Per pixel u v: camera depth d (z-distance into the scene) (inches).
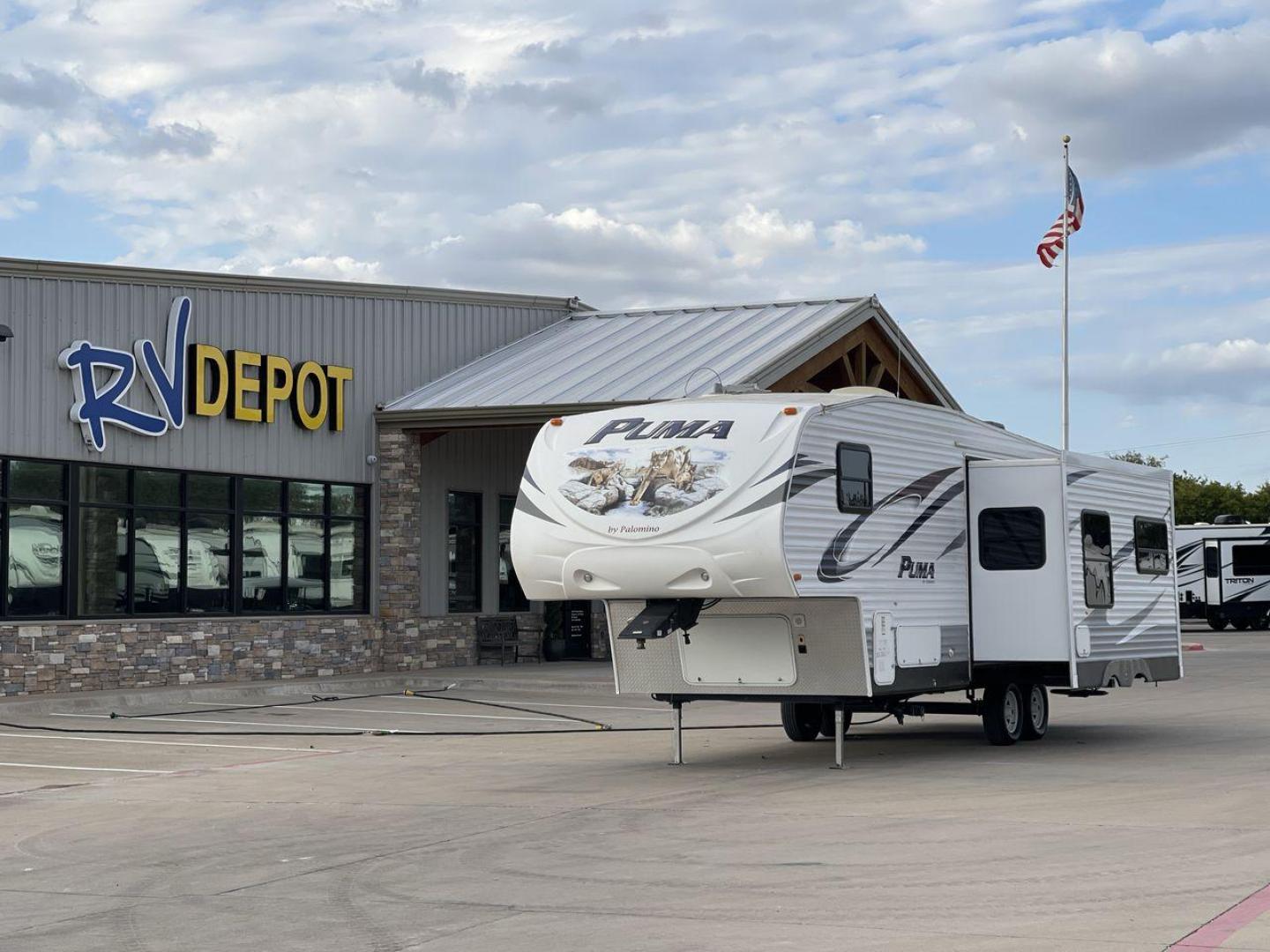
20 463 899.4
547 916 339.3
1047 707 720.3
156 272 978.7
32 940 326.6
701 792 538.9
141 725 796.0
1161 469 788.6
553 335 1289.4
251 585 1051.9
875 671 603.2
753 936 315.0
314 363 1093.8
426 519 1177.4
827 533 582.2
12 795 548.7
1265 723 782.5
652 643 629.6
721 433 577.6
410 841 442.3
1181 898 341.4
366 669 1123.9
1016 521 677.9
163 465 984.3
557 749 691.4
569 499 594.2
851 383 1190.9
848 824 456.4
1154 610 768.9
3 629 880.3
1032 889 355.6
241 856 422.6
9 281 890.7
